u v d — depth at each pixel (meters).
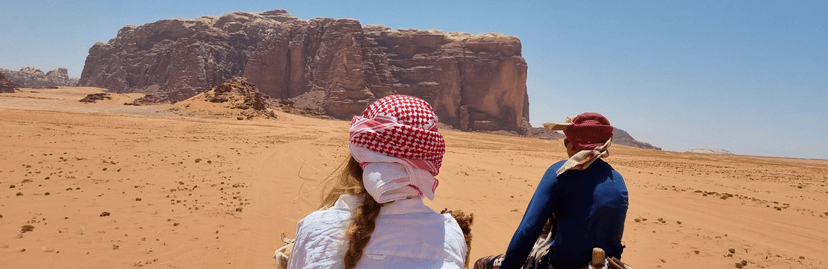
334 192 1.66
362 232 1.47
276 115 109.25
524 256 2.75
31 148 20.73
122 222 8.88
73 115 68.56
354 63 191.38
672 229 10.54
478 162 27.77
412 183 1.54
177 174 15.26
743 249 9.06
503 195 14.45
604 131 2.72
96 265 6.59
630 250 8.69
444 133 88.06
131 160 18.30
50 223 8.52
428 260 1.52
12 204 9.80
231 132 51.47
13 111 67.62
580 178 2.65
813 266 8.17
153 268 6.59
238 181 14.39
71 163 16.55
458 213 1.85
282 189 13.05
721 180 23.06
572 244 2.67
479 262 3.27
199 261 6.98
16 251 6.96
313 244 1.51
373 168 1.54
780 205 14.67
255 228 8.95
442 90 199.75
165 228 8.62
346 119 185.50
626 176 22.56
